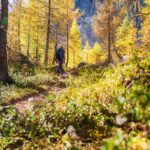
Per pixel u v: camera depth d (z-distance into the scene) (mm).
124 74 8406
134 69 7875
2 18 17141
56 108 7988
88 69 20641
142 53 8070
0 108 9539
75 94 10195
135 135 4898
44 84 17391
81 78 16047
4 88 15086
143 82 7316
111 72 11289
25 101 12727
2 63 17031
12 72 20203
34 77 19031
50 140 6305
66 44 58406
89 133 6090
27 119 7578
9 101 12516
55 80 18922
